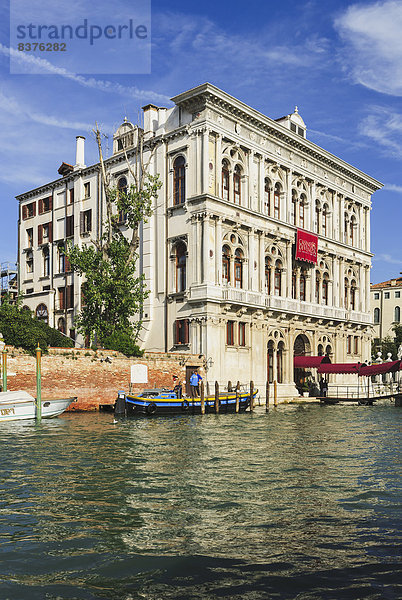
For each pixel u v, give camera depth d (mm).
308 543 8508
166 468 13969
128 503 10742
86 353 28281
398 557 7930
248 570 7477
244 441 18672
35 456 15539
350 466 14406
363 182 48531
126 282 32469
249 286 35688
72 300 41719
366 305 48250
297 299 40312
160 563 7734
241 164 35938
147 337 35531
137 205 33062
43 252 45594
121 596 6742
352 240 47688
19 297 43375
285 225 38938
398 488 12000
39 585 7070
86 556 8008
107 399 28828
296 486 12133
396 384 43438
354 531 9094
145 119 37281
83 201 41875
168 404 27203
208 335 32344
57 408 24938
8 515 9977
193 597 6695
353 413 30281
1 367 25562
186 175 34125
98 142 34812
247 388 34750
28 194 47250
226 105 34281
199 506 10539
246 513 10086
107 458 15273
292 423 24547
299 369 41125
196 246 33250
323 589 6887
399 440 19250
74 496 11242
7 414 23391
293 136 39562
